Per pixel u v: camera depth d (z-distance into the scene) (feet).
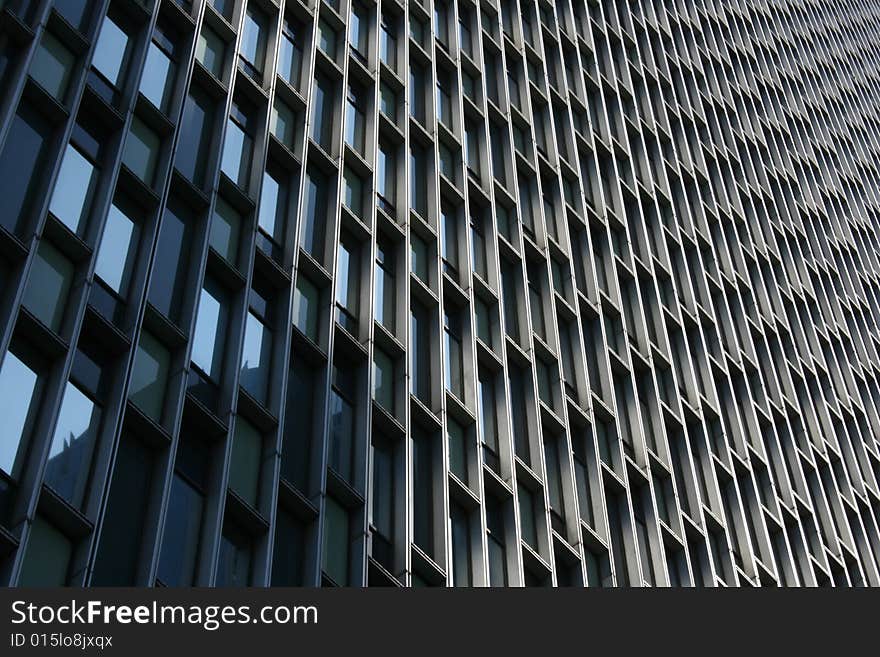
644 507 133.90
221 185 103.91
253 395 94.53
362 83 134.41
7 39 91.50
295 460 94.43
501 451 118.42
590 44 197.47
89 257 85.61
